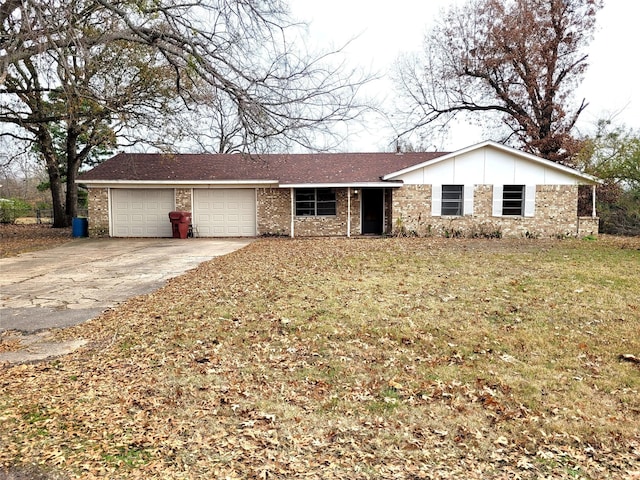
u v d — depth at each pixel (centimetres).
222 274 984
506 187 1809
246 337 580
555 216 1800
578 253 1245
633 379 455
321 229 1938
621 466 311
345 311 673
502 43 2555
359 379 460
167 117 1550
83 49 723
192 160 2114
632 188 1720
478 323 620
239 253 1344
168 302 755
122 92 1350
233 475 294
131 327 629
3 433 346
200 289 844
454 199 1809
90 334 605
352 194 1938
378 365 496
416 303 714
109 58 1361
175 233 1883
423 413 390
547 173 1789
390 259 1138
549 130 2588
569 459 320
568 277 884
